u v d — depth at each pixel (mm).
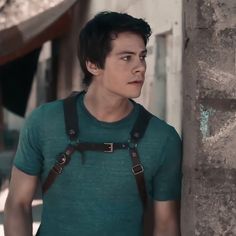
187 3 2320
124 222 2207
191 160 2275
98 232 2191
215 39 2244
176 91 5281
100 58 2150
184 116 2346
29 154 2268
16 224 2287
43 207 2285
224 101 2250
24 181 2293
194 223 2271
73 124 2207
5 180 10938
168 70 5648
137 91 2137
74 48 10883
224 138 2254
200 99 2254
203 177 2260
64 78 12258
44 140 2225
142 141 2199
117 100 2174
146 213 2375
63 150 2199
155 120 2240
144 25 2158
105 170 2178
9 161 14281
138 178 2195
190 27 2297
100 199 2186
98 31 2141
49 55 14430
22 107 18031
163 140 2219
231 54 2240
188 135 2301
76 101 2250
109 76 2143
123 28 2117
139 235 2271
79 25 10344
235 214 2268
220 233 2271
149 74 6008
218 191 2262
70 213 2205
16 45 9648
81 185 2191
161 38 5805
